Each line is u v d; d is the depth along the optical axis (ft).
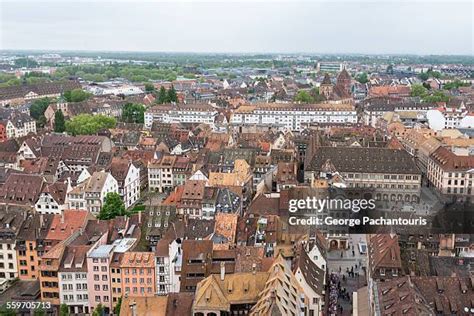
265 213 591.37
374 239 507.71
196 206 650.84
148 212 583.17
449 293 388.57
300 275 441.27
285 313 368.27
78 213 554.46
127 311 403.54
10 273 545.03
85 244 522.88
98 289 486.79
